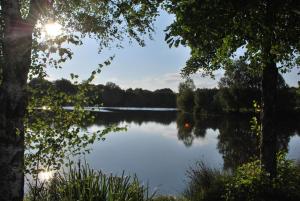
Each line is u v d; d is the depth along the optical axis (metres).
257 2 6.07
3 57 5.86
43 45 6.09
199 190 11.06
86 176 7.31
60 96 6.96
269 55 7.96
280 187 9.13
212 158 23.44
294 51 9.69
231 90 77.06
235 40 7.02
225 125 54.59
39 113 6.89
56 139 6.68
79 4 7.70
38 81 6.93
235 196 9.14
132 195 7.31
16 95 5.80
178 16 6.09
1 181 5.70
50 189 7.44
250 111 77.12
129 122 63.72
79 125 6.94
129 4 7.27
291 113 68.12
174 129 49.97
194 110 97.44
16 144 5.77
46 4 6.04
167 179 17.25
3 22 6.05
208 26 6.08
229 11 6.06
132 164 21.55
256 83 76.00
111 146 29.66
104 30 8.22
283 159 10.60
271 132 9.55
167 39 6.29
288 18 6.75
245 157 22.19
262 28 6.45
